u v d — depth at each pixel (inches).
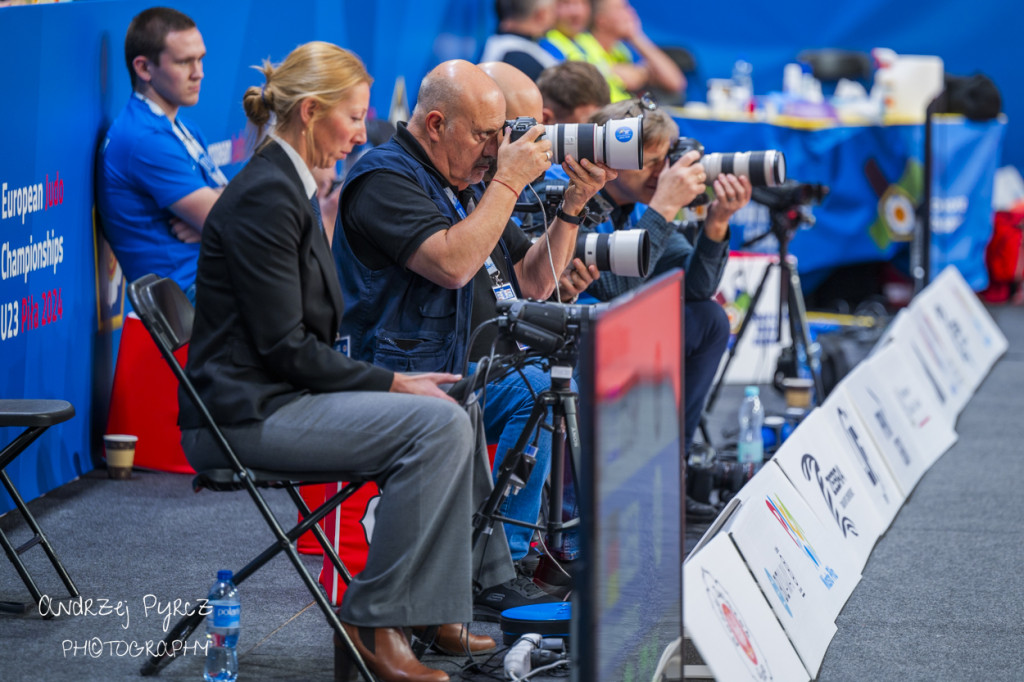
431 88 406.0
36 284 518.6
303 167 347.6
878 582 472.7
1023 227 1123.3
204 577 442.3
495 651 385.1
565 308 364.8
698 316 551.8
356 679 351.9
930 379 735.1
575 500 438.9
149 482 564.4
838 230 989.2
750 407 580.4
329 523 418.0
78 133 551.8
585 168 431.5
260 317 335.9
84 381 566.9
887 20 1200.8
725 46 1208.2
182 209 571.2
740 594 359.3
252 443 338.6
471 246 386.0
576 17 989.8
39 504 523.5
